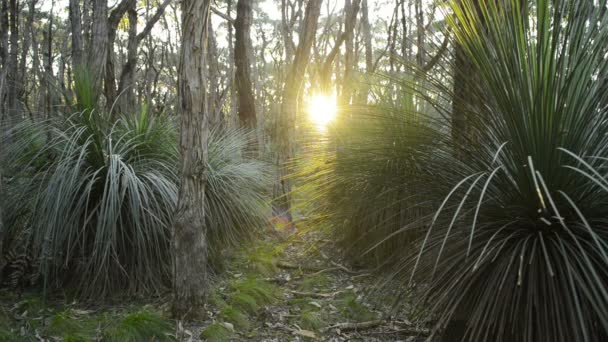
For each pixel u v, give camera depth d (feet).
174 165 14.20
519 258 7.26
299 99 20.45
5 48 24.35
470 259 7.59
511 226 7.70
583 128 7.31
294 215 20.42
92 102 13.66
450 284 7.78
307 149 16.01
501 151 7.71
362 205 12.79
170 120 15.71
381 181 11.19
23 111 14.65
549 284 6.98
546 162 7.29
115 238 11.90
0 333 9.53
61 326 10.26
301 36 20.39
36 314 11.23
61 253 12.21
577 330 6.44
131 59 25.62
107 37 19.72
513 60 7.47
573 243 7.23
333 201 14.20
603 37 7.39
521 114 7.39
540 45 7.29
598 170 7.43
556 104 7.14
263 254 16.17
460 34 8.05
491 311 7.17
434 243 8.30
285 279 14.83
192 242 10.95
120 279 12.66
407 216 11.50
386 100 13.07
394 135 10.28
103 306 11.91
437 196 8.84
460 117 8.86
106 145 13.52
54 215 11.54
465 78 8.41
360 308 12.06
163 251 13.03
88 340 9.68
